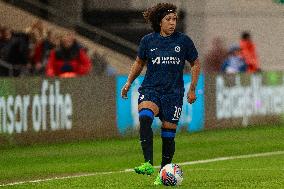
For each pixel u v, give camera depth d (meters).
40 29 58.81
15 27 67.50
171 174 28.22
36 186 30.23
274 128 55.69
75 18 73.25
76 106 47.88
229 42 74.25
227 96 55.22
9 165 38.09
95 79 48.91
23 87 45.28
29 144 45.62
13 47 55.69
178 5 73.50
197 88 53.31
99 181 31.16
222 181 30.14
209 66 72.38
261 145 45.91
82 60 56.44
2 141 44.25
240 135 51.19
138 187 28.62
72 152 42.97
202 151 43.03
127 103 50.56
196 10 73.50
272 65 76.31
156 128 51.41
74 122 47.78
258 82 57.25
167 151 28.83
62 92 47.12
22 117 45.22
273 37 76.44
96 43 71.69
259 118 57.31
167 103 28.23
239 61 64.69
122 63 68.75
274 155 41.09
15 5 70.31
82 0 73.75
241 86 56.09
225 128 55.06
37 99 45.91
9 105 44.53
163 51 28.17
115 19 74.62
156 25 28.38
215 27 73.94
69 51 55.88
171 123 28.45
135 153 42.53
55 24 71.25
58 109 46.91
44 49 57.81
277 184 29.14
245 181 30.12
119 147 45.19
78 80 47.94
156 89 28.23
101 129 49.22
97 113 49.00
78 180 31.75
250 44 65.75
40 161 39.47
